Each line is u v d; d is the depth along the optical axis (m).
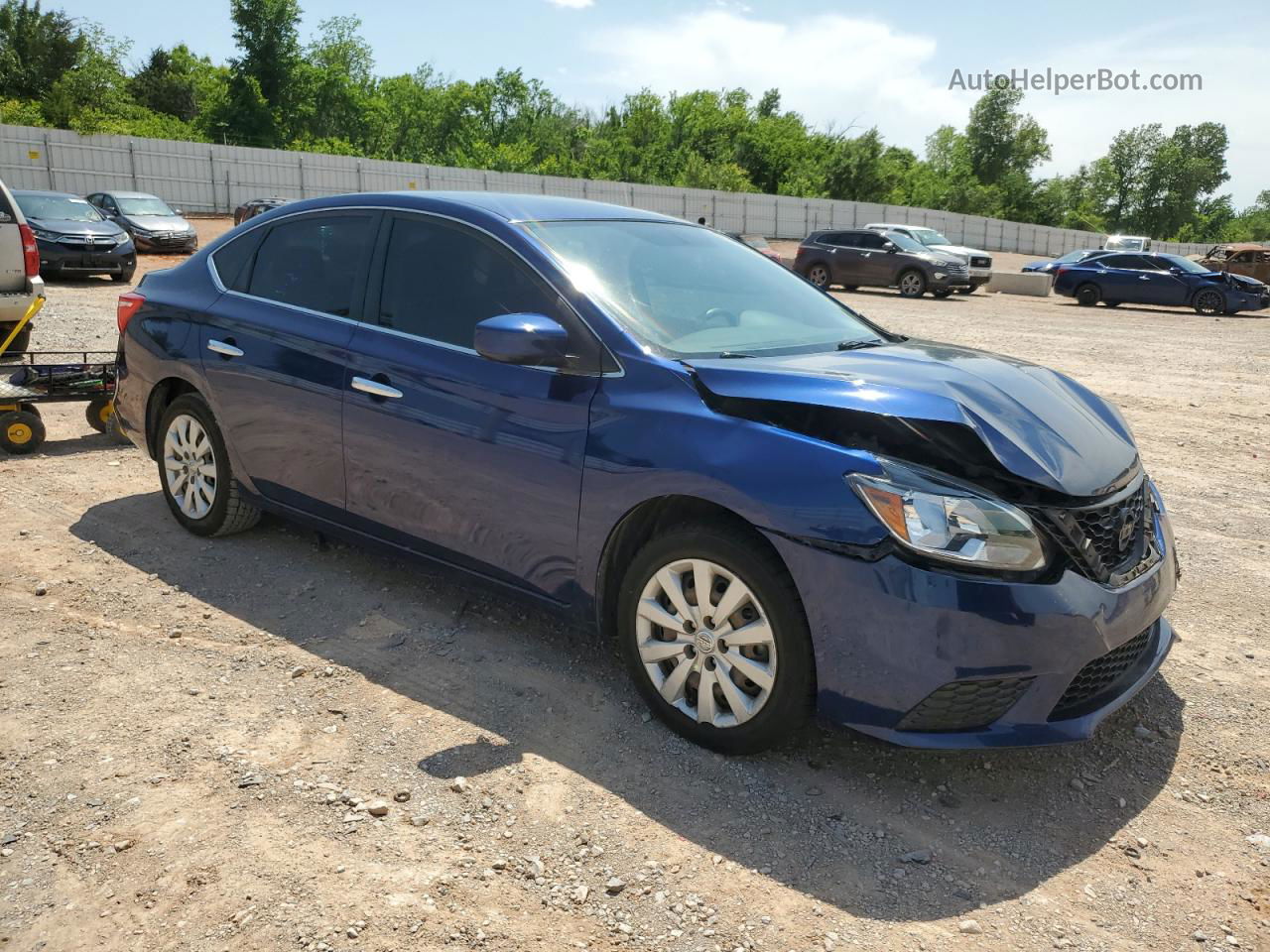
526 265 3.41
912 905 2.39
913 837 2.66
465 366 3.44
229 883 2.38
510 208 3.70
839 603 2.64
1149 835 2.71
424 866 2.47
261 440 4.18
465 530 3.49
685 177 65.38
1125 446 3.10
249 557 4.46
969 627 2.54
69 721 3.08
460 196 3.84
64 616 3.83
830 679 2.71
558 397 3.19
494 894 2.38
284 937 2.21
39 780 2.77
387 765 2.90
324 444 3.90
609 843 2.58
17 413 5.99
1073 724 2.73
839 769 2.96
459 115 79.62
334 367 3.82
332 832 2.59
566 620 3.34
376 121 74.19
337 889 2.37
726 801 2.78
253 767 2.86
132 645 3.62
